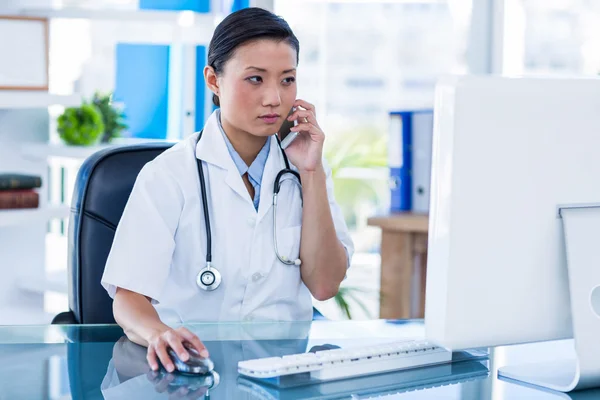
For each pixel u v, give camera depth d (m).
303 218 2.05
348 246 2.21
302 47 5.06
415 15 4.98
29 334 1.65
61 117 3.64
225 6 3.80
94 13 3.46
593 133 1.31
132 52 3.88
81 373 1.39
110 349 1.55
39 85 3.50
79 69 3.93
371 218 3.86
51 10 3.52
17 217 3.34
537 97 1.26
